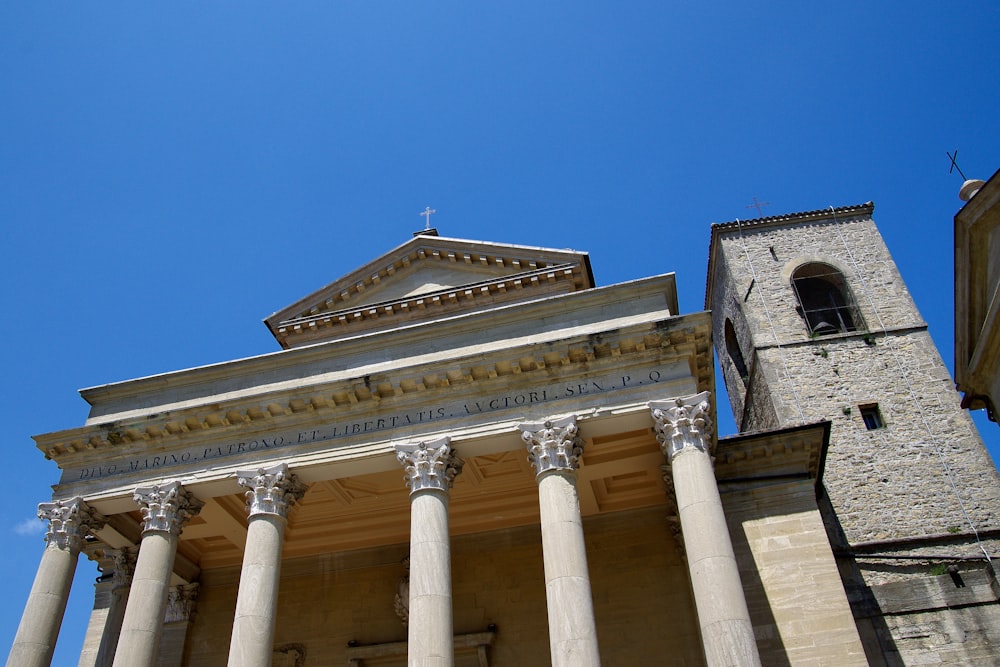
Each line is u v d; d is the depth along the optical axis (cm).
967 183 2416
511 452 2698
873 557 2992
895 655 2764
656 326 2291
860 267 4022
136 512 2741
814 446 2695
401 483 2831
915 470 3297
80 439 2558
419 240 3322
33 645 2264
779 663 2323
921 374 3594
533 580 2820
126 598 2716
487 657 2700
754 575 2480
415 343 2566
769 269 4103
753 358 3866
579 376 2331
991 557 2948
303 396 2439
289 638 2902
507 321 2531
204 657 2905
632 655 2605
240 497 2766
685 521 2052
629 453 2586
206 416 2495
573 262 3139
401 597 2881
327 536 3025
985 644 2728
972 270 2292
